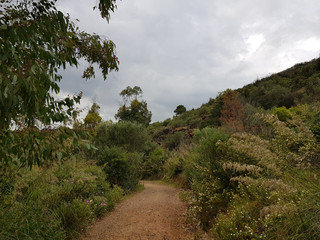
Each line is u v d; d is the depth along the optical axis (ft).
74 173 19.54
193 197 19.15
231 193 14.47
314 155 9.74
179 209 19.07
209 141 22.02
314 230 7.25
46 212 12.25
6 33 5.10
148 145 66.74
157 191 30.40
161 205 20.92
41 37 5.80
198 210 14.69
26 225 9.61
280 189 9.09
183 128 90.17
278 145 10.79
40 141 6.14
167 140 76.18
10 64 5.38
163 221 15.84
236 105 57.16
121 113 108.78
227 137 20.89
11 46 4.90
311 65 98.37
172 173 40.16
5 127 5.63
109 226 15.03
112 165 28.50
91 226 14.97
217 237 10.72
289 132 10.46
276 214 8.48
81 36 8.84
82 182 17.65
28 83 5.08
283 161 10.12
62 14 6.00
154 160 53.72
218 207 14.42
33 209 11.48
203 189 17.66
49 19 5.99
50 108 6.11
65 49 6.79
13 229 8.99
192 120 95.55
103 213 18.12
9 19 5.51
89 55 9.20
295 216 7.97
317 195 8.07
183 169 35.45
